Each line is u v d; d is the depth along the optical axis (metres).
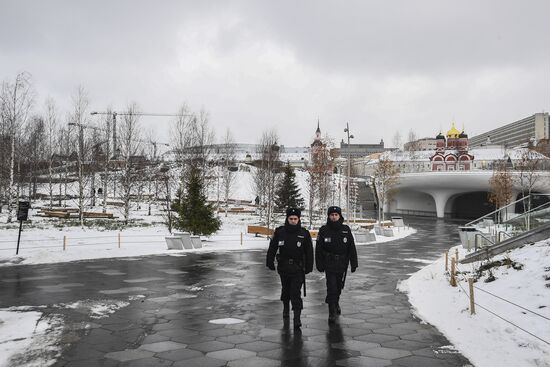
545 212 15.65
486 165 74.00
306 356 6.21
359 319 8.45
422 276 13.86
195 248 22.47
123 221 37.84
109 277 13.40
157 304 9.66
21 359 5.96
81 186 34.19
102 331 7.45
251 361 5.99
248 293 11.02
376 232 36.91
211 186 72.88
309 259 7.68
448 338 7.13
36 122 64.12
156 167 67.06
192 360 6.02
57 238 25.06
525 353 5.98
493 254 14.73
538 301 8.05
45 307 9.25
